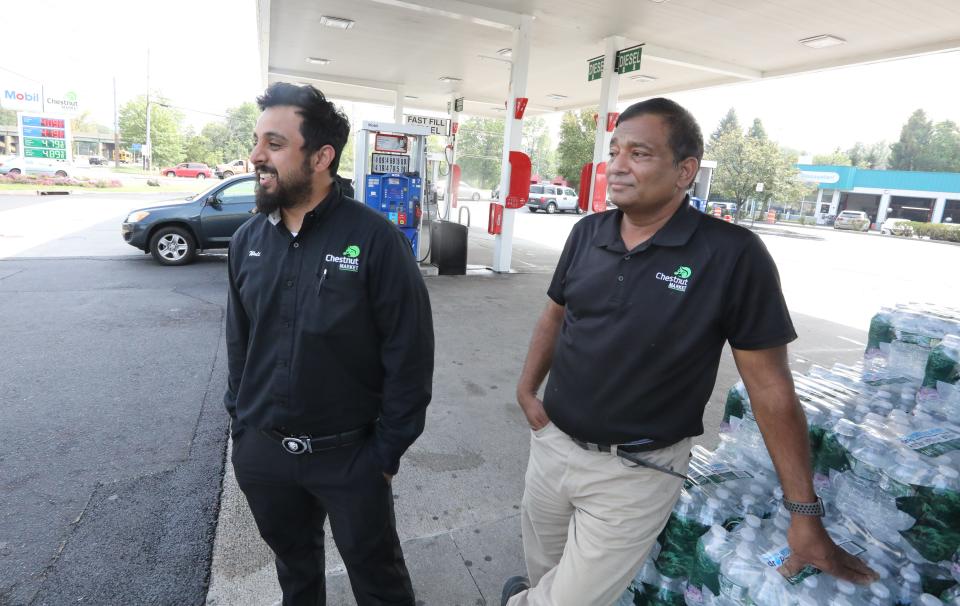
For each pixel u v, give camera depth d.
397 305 1.56
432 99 19.41
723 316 1.40
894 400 1.91
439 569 2.39
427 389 1.65
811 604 1.30
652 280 1.44
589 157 37.84
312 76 15.45
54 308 6.24
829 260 15.27
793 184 34.47
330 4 8.83
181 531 2.61
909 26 7.68
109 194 24.12
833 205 41.06
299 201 1.51
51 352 4.89
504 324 6.35
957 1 6.64
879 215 39.81
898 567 1.46
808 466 1.38
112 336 5.38
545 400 1.72
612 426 1.50
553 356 1.81
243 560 2.42
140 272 8.34
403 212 8.56
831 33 8.26
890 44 8.61
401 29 10.06
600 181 9.29
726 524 1.64
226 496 2.90
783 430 1.38
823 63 9.95
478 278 9.07
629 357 1.46
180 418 3.77
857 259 16.02
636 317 1.45
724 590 1.45
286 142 1.46
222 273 8.45
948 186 36.56
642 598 1.81
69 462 3.17
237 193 9.17
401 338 1.59
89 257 9.41
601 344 1.51
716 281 1.38
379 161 8.44
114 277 7.93
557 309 1.86
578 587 1.57
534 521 1.84
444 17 9.08
